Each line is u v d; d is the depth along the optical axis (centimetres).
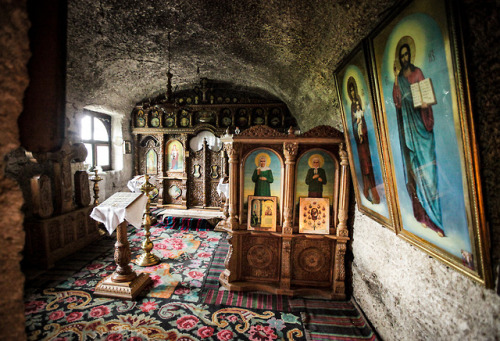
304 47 274
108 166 599
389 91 154
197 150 642
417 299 168
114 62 436
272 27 271
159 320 249
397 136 156
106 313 257
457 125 104
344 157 283
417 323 167
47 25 96
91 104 497
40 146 101
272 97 605
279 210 308
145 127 637
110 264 367
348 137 250
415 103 131
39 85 98
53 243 366
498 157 98
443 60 105
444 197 123
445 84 107
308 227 300
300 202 303
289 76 379
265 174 306
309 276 309
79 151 432
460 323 129
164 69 495
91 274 337
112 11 296
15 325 95
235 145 297
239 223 310
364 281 257
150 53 418
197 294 296
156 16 306
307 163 299
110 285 287
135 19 314
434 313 150
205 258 395
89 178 503
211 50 397
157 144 652
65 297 283
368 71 172
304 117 459
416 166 142
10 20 86
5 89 87
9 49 86
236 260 314
